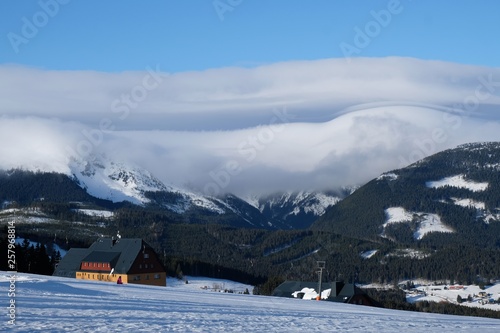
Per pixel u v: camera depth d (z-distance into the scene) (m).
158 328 24.58
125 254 116.75
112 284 59.28
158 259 119.19
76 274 117.00
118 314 28.98
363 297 97.94
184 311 33.22
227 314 32.97
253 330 26.00
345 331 27.78
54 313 27.55
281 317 33.22
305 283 105.38
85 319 25.98
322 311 40.66
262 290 124.38
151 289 55.28
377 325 31.55
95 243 123.25
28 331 21.53
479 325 35.38
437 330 30.42
